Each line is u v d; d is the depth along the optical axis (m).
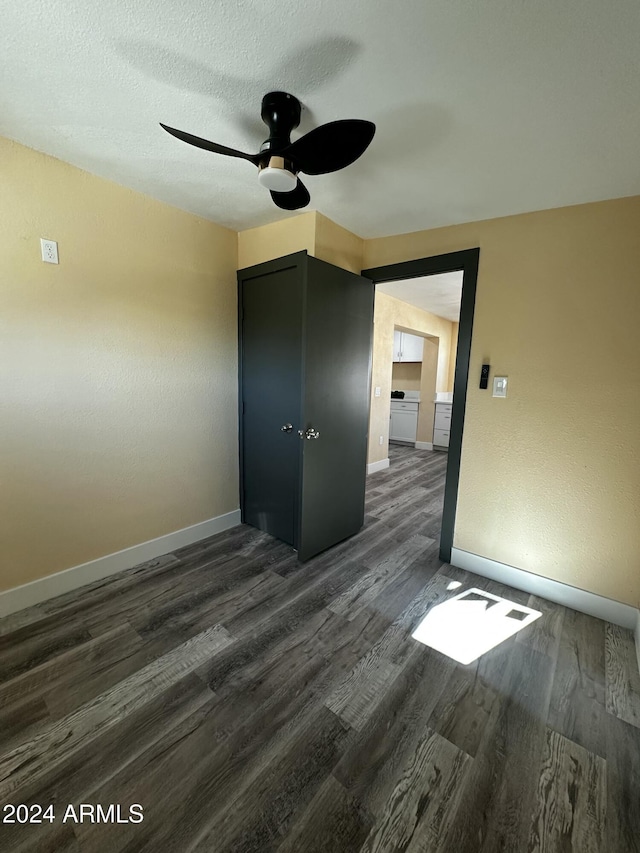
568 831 1.04
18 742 1.25
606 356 1.90
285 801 1.10
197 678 1.52
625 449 1.89
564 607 2.07
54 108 1.42
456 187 1.86
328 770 1.18
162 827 1.03
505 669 1.61
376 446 4.79
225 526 2.92
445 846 1.00
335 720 1.35
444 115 1.36
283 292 2.39
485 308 2.22
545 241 2.02
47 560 1.98
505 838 1.02
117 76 1.24
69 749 1.23
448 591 2.18
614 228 1.84
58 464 1.97
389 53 1.10
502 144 1.51
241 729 1.31
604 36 1.00
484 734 1.31
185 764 1.19
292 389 2.43
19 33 1.07
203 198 2.17
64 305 1.91
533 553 2.19
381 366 4.66
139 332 2.22
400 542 2.79
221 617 1.89
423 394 6.36
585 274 1.92
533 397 2.11
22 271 1.75
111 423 2.16
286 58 1.14
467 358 2.31
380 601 2.07
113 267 2.07
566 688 1.52
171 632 1.78
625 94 1.21
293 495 2.56
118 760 1.20
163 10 1.00
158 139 1.62
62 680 1.49
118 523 2.26
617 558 1.95
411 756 1.23
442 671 1.59
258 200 2.17
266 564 2.42
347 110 1.36
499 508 2.28
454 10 0.97
